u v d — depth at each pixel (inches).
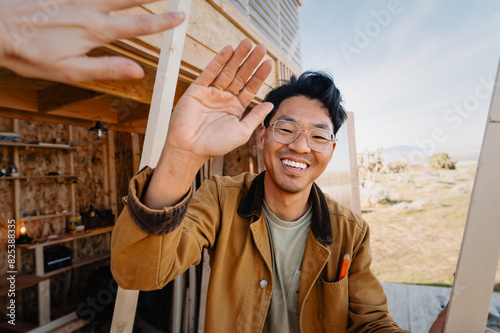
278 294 42.8
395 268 289.7
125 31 11.5
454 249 326.3
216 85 24.3
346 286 42.4
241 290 40.5
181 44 38.4
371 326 39.0
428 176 516.4
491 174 27.0
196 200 43.2
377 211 454.6
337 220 45.1
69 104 109.9
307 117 38.5
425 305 122.2
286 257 43.2
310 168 39.0
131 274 27.0
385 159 504.4
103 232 195.3
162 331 122.5
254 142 129.7
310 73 41.3
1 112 124.8
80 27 10.6
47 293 127.0
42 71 10.2
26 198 163.9
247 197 43.8
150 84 101.4
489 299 27.4
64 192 183.8
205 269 114.2
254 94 26.2
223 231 41.8
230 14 78.4
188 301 118.3
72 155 188.5
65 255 167.5
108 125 179.3
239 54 24.2
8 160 157.6
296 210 42.1
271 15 106.2
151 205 24.0
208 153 23.1
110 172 215.0
